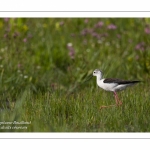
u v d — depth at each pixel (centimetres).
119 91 1327
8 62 1502
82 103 1180
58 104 1163
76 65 1606
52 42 1769
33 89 1386
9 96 1299
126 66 1585
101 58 1675
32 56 1645
